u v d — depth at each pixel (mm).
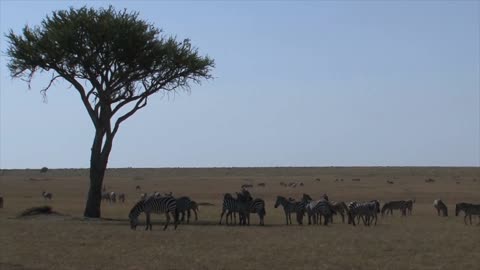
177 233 30391
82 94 42031
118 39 40000
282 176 162875
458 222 39750
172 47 42125
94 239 27594
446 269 20156
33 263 20875
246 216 37906
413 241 27141
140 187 102812
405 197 75875
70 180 130750
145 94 43156
